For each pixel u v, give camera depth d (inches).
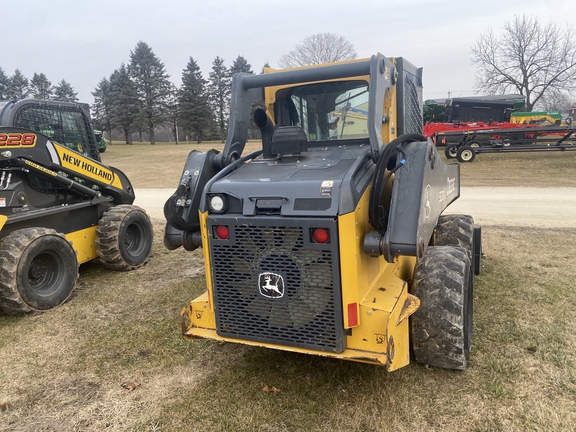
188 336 125.9
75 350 156.9
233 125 137.5
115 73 2349.9
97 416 118.6
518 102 1115.3
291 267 109.1
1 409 124.0
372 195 109.0
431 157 121.0
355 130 144.8
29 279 193.2
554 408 111.7
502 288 194.9
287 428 109.3
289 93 150.1
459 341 120.9
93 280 234.5
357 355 106.3
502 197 453.4
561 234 294.5
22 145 195.3
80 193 234.8
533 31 1416.1
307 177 112.0
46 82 2945.4
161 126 2347.4
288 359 141.8
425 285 125.3
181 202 130.8
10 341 165.8
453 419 109.4
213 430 109.9
